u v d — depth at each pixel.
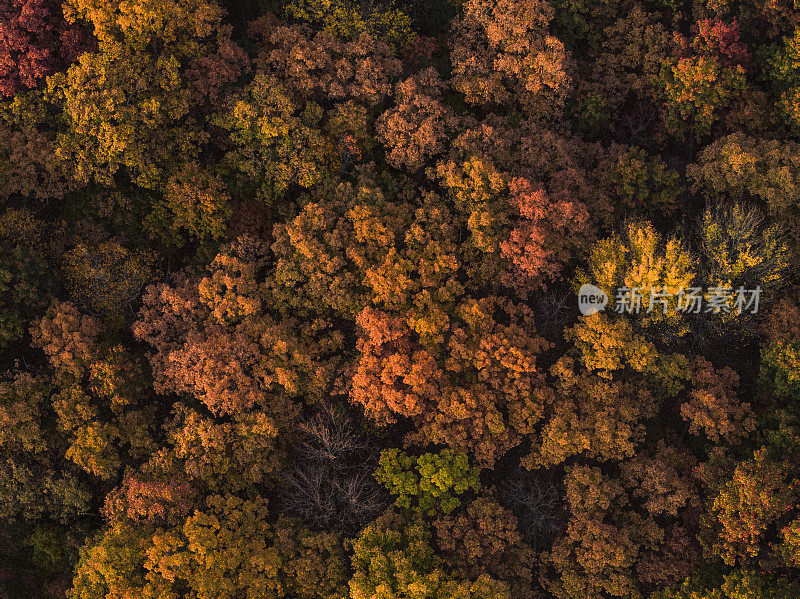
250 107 39.22
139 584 34.62
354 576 34.31
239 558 34.53
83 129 38.31
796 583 33.66
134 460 38.34
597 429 37.03
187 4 40.06
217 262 39.25
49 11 40.22
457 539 36.03
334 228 39.94
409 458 36.53
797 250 39.91
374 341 36.56
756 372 40.28
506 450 38.00
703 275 39.66
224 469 36.41
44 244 39.84
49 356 38.00
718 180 40.28
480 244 38.78
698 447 39.31
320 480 36.69
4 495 35.94
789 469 35.44
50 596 36.66
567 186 40.16
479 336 38.34
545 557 36.34
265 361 37.41
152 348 40.28
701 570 35.53
